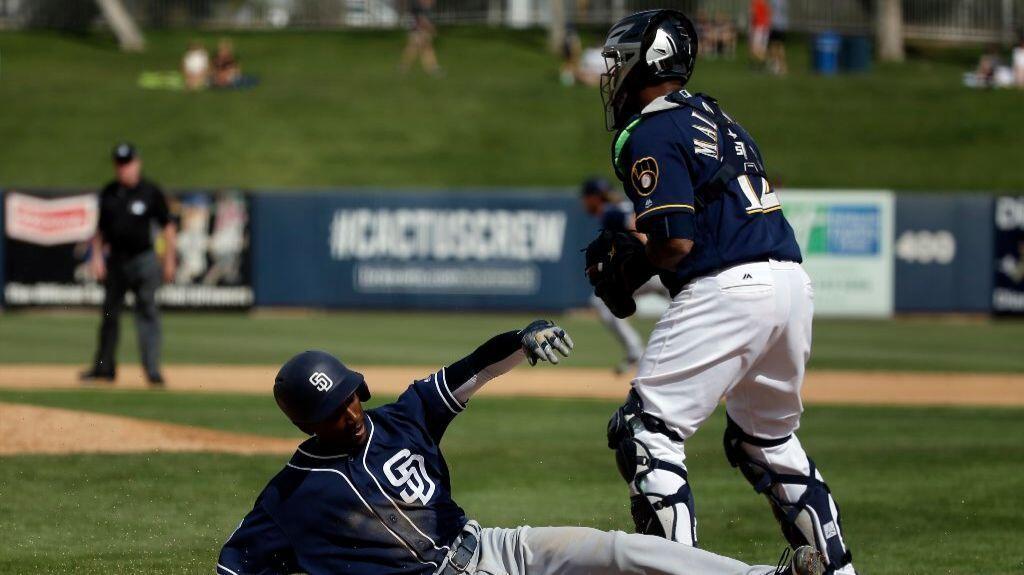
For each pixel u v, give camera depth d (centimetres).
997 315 8375
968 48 17725
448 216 8400
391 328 7312
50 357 5722
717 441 3641
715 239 1608
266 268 8325
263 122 13400
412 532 1491
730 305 1592
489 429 3769
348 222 8394
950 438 3709
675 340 1616
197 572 1980
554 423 3909
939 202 8362
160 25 18275
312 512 1474
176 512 2453
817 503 1733
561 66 16162
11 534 2252
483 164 12531
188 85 14612
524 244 8381
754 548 2264
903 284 8388
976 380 5316
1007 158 12556
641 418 1620
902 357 6178
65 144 12719
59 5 18138
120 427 3356
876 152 12744
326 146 12888
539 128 13388
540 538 1484
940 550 2264
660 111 1641
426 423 1539
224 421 3738
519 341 1543
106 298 4622
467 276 8406
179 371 5259
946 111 13788
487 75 15775
